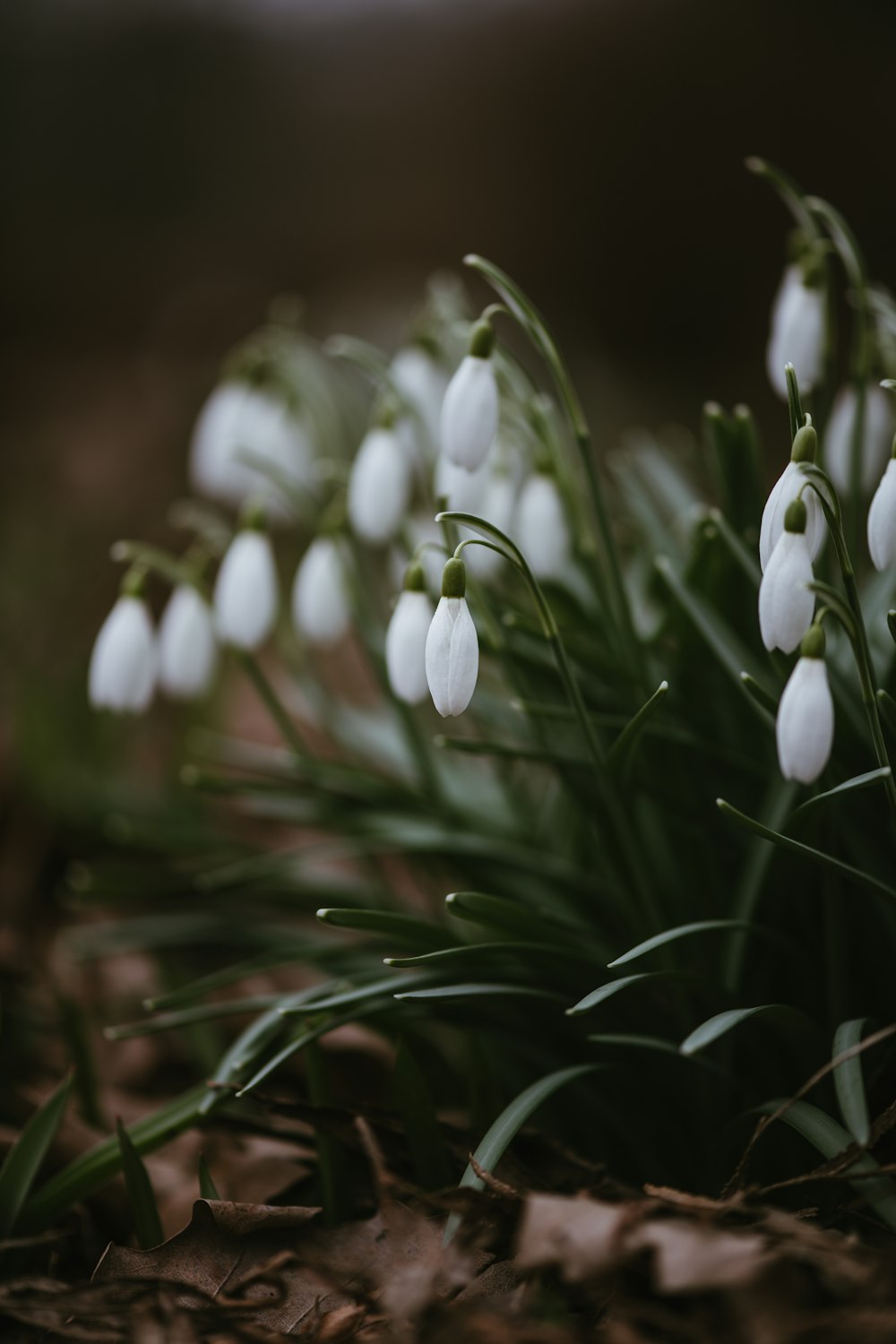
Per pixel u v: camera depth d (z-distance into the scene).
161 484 1.39
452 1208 0.49
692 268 2.33
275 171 2.57
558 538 0.57
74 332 2.32
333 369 0.68
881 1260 0.46
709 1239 0.47
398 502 0.58
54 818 0.73
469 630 0.50
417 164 2.54
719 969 0.55
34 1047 0.61
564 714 0.55
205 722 0.78
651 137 2.40
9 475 1.36
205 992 0.55
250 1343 0.48
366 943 0.57
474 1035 0.54
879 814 0.54
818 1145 0.48
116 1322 0.49
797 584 0.48
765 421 1.73
